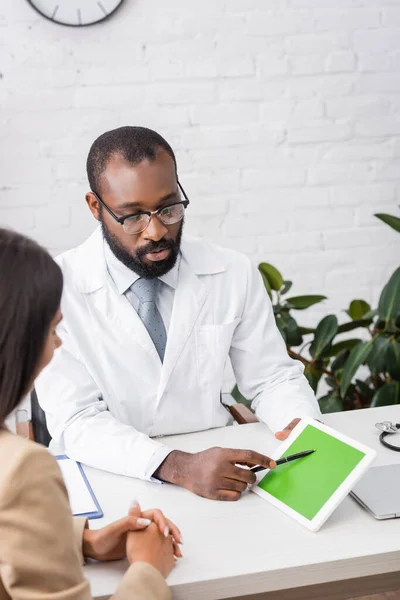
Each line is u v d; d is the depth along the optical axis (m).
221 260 1.69
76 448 1.44
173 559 1.07
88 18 2.79
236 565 1.07
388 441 1.46
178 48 2.89
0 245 0.85
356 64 2.99
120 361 1.58
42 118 2.88
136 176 1.45
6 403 0.84
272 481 1.29
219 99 2.95
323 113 3.02
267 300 1.72
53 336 0.89
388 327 2.13
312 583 1.09
